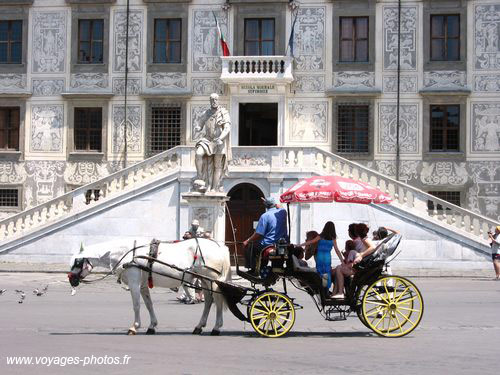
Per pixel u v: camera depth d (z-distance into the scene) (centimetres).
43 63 4494
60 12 4488
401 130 4275
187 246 1720
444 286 2975
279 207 1816
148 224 3762
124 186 3834
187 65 4400
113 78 4444
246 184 3803
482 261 3566
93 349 1465
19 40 4519
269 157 3759
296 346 1530
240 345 1538
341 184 1992
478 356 1406
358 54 4331
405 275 3481
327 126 4309
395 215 3644
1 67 4519
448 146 4266
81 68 4469
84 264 1719
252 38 4381
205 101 4381
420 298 1695
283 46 4344
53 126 4469
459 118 4247
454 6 4259
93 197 3834
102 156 4425
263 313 1689
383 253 1705
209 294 1719
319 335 1714
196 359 1361
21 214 3850
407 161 4266
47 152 4466
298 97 4331
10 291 2770
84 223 3791
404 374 1227
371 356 1405
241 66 4350
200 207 3019
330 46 4325
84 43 4491
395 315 1702
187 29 4409
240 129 4388
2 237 3859
